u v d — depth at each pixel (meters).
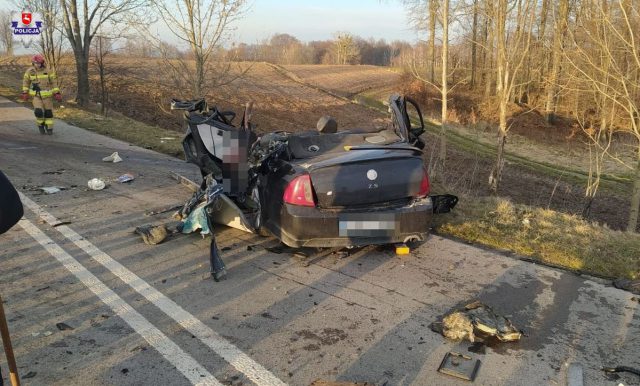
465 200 6.86
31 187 7.25
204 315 3.63
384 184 4.50
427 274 4.36
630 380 2.91
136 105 25.25
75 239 5.16
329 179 4.35
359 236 4.45
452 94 39.16
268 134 5.43
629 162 26.42
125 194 6.97
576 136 31.70
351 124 33.50
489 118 35.19
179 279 4.25
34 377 2.88
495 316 3.55
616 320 3.60
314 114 34.84
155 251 4.87
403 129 5.32
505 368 3.03
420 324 3.52
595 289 4.10
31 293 3.95
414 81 40.56
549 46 22.14
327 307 3.76
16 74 29.41
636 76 12.23
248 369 2.98
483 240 5.18
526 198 17.92
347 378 2.91
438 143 28.22
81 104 21.16
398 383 2.87
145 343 3.26
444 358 3.10
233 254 4.81
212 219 5.54
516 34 15.58
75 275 4.30
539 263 4.62
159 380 2.87
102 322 3.52
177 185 7.53
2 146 10.35
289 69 60.53
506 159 25.80
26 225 5.57
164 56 15.50
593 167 25.67
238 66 24.06
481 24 19.28
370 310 3.72
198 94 14.65
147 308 3.73
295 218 4.34
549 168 24.89
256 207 5.15
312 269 4.46
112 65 33.31
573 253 4.83
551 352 3.20
